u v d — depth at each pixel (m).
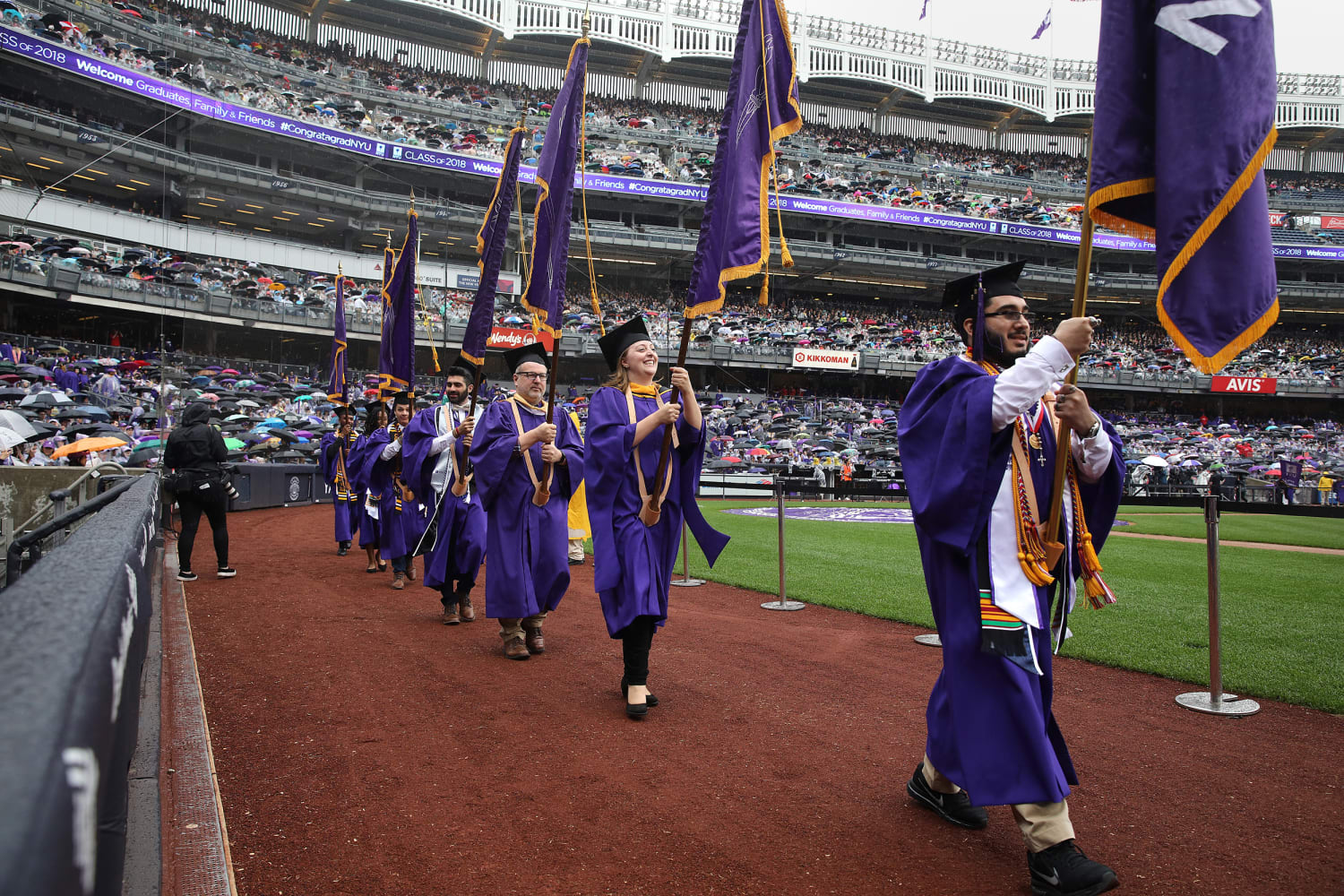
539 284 5.80
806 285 56.53
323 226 43.31
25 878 0.51
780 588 8.42
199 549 12.15
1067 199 60.41
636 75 58.62
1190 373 50.94
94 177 36.91
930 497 2.98
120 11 38.06
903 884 2.88
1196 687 5.62
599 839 3.18
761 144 4.52
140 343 35.91
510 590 5.84
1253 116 2.80
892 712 4.84
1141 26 2.97
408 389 9.70
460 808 3.43
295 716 4.56
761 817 3.40
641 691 4.65
